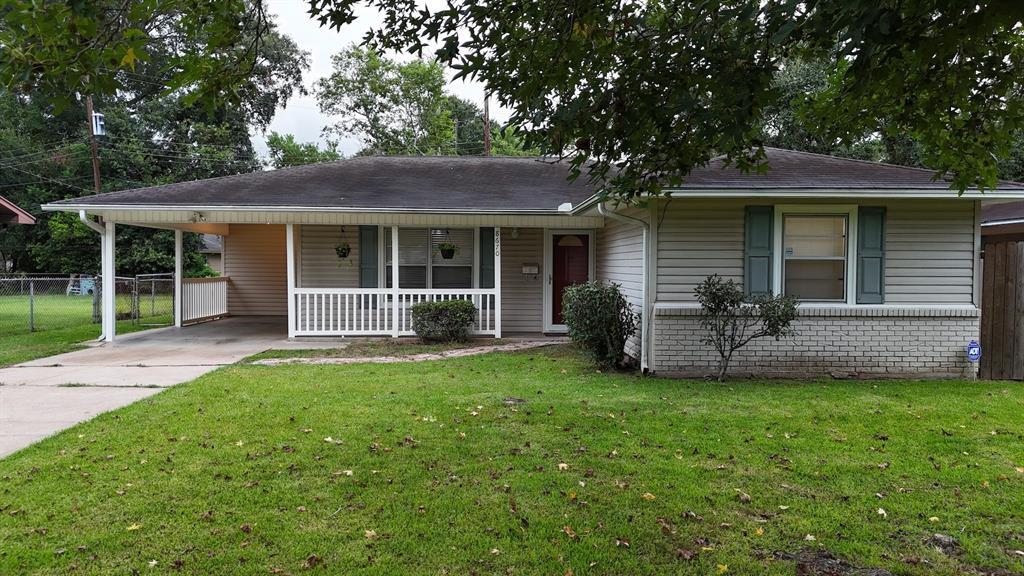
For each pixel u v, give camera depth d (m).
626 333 8.19
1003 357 7.86
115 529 3.29
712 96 3.02
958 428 5.25
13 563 2.92
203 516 3.45
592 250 12.27
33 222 13.05
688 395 6.57
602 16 3.42
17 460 4.31
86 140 31.22
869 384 7.35
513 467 4.24
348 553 3.07
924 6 2.40
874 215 7.82
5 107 32.56
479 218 11.00
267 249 16.05
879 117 4.28
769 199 7.76
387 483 3.95
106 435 4.92
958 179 4.31
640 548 3.16
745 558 3.06
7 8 2.33
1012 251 7.83
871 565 3.01
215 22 3.20
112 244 11.04
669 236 7.88
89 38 2.58
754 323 7.84
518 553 3.09
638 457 4.46
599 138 3.44
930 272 7.88
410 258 12.41
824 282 7.92
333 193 11.54
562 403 6.11
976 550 3.14
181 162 31.23
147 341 11.12
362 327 11.48
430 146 35.91
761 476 4.10
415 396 6.38
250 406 5.89
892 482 4.01
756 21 2.98
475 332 11.55
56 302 22.48
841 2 2.25
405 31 3.57
